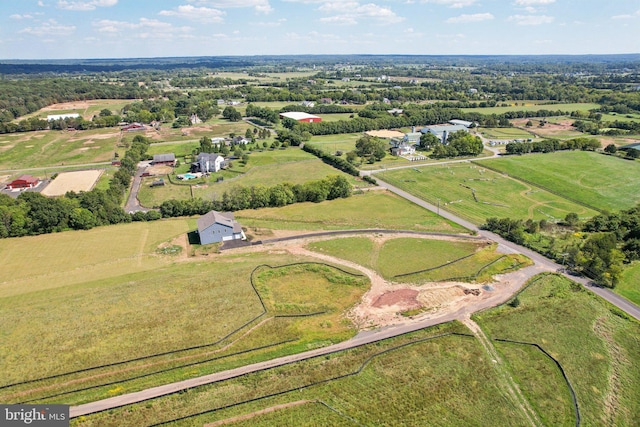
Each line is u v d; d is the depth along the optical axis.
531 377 48.88
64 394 45.28
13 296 63.25
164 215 98.62
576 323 58.31
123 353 50.84
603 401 45.84
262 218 98.06
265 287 66.94
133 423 42.03
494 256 78.00
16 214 85.44
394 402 45.00
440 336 55.12
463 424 42.59
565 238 85.75
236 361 50.50
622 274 70.06
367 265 74.75
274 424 42.12
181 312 59.03
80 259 76.25
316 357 51.16
